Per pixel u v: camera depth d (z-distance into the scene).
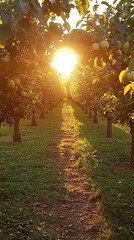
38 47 3.14
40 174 8.50
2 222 5.39
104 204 6.23
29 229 5.14
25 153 11.72
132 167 9.41
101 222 5.46
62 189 7.36
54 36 2.85
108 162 10.16
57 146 13.66
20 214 5.77
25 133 17.83
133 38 2.97
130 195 6.69
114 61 4.60
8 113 5.41
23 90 4.84
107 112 12.40
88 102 22.20
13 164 9.66
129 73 2.28
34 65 4.05
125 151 11.88
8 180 7.89
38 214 5.83
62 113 36.62
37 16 1.92
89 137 16.34
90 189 7.45
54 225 5.46
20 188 7.12
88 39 2.88
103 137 16.38
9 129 19.92
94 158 10.72
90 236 5.04
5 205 6.18
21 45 3.25
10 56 3.28
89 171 8.95
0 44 2.96
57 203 6.53
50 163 10.24
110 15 3.44
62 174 8.82
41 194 6.86
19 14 1.73
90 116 30.27
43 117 28.53
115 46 3.04
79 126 22.00
